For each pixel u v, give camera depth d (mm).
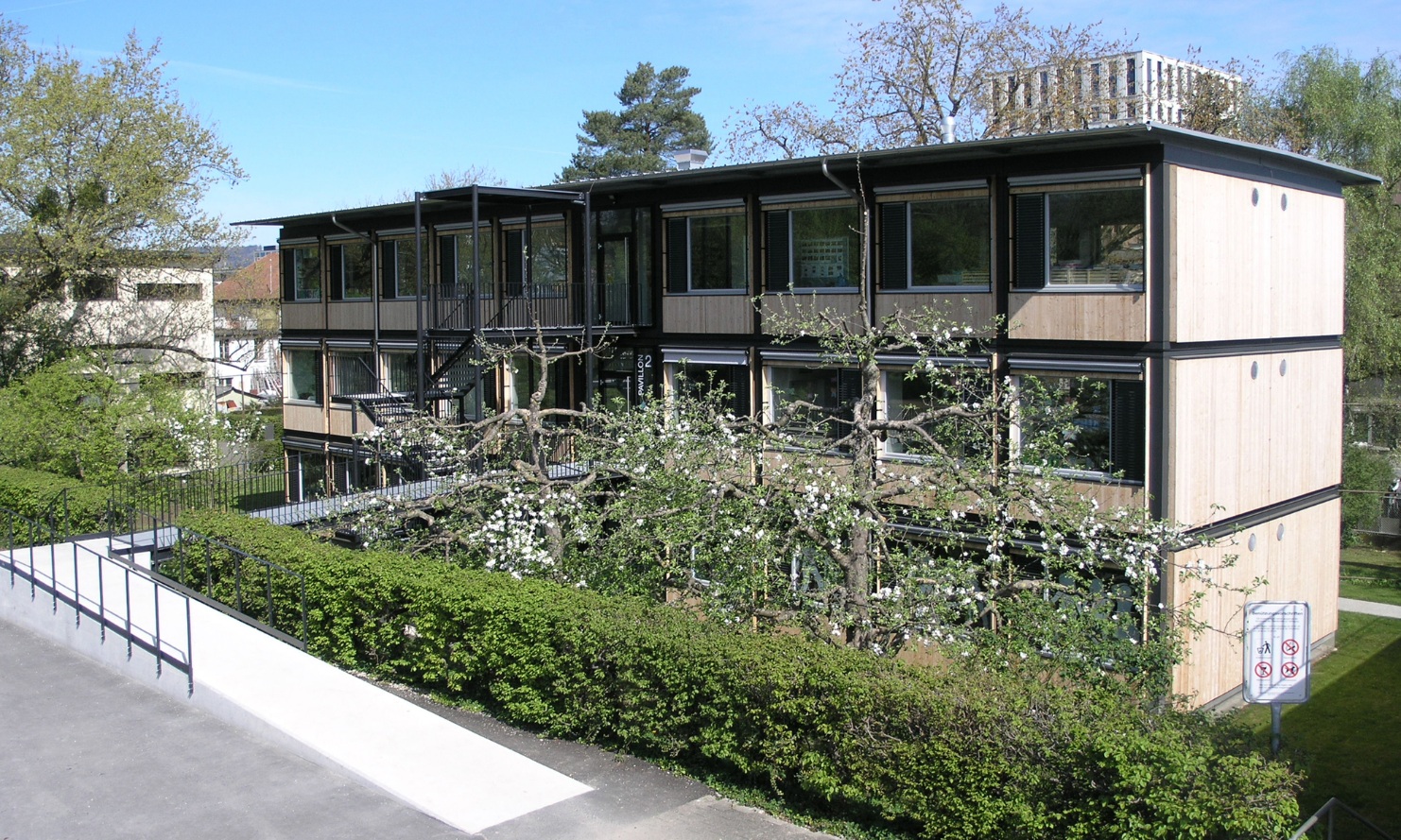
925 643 13688
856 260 20297
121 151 32500
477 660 13383
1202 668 17141
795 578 14398
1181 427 16688
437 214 27797
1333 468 21016
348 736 11562
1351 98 31328
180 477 22266
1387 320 28938
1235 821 8367
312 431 32188
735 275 22219
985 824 9648
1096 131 15922
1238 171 17797
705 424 14992
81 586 15930
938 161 18641
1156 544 13695
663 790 11234
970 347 18531
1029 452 14914
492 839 9703
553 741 12656
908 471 14562
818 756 10602
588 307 22844
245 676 12977
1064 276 17578
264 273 57000
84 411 24172
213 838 9547
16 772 10875
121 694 13164
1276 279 18969
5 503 20438
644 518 13984
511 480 16141
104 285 36469
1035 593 14203
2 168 30875
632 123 57906
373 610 14609
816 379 21062
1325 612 20781
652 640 11789
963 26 35219
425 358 25406
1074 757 9305
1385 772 14711
